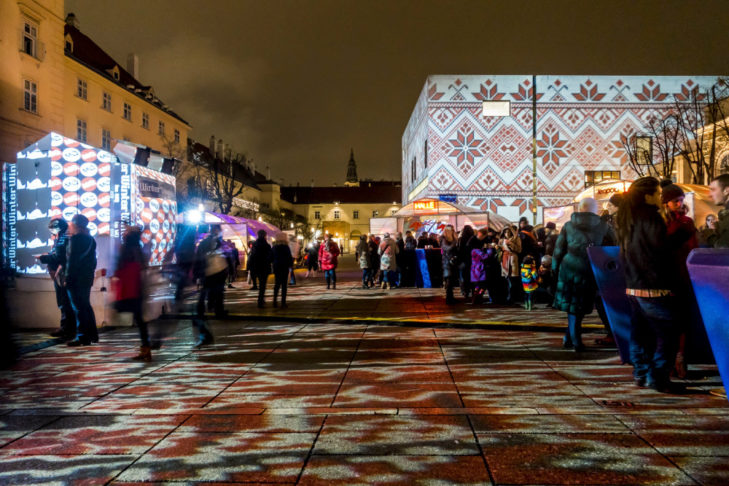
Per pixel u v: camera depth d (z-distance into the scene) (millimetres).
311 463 3256
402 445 3521
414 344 7289
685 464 3129
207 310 11266
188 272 8117
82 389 5172
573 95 33969
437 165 34125
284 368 5965
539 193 34031
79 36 43031
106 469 3229
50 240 9750
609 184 14703
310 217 119188
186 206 32531
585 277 6449
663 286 4535
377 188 123188
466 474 3053
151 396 4883
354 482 2979
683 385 4711
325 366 6027
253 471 3154
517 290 12141
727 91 29844
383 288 17391
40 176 9859
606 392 4746
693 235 4566
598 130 33875
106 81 40625
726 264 3414
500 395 4707
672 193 5105
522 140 34031
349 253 107625
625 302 5652
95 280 9391
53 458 3422
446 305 12039
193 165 51594
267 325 9398
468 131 34125
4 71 25641
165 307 9820
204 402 4656
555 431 3729
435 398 4645
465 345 7156
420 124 38312
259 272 11898
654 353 5020
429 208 21312
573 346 6801
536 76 34031
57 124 29688
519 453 3342
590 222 6477
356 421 4039
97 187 9844
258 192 94000
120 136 43250
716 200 4746
